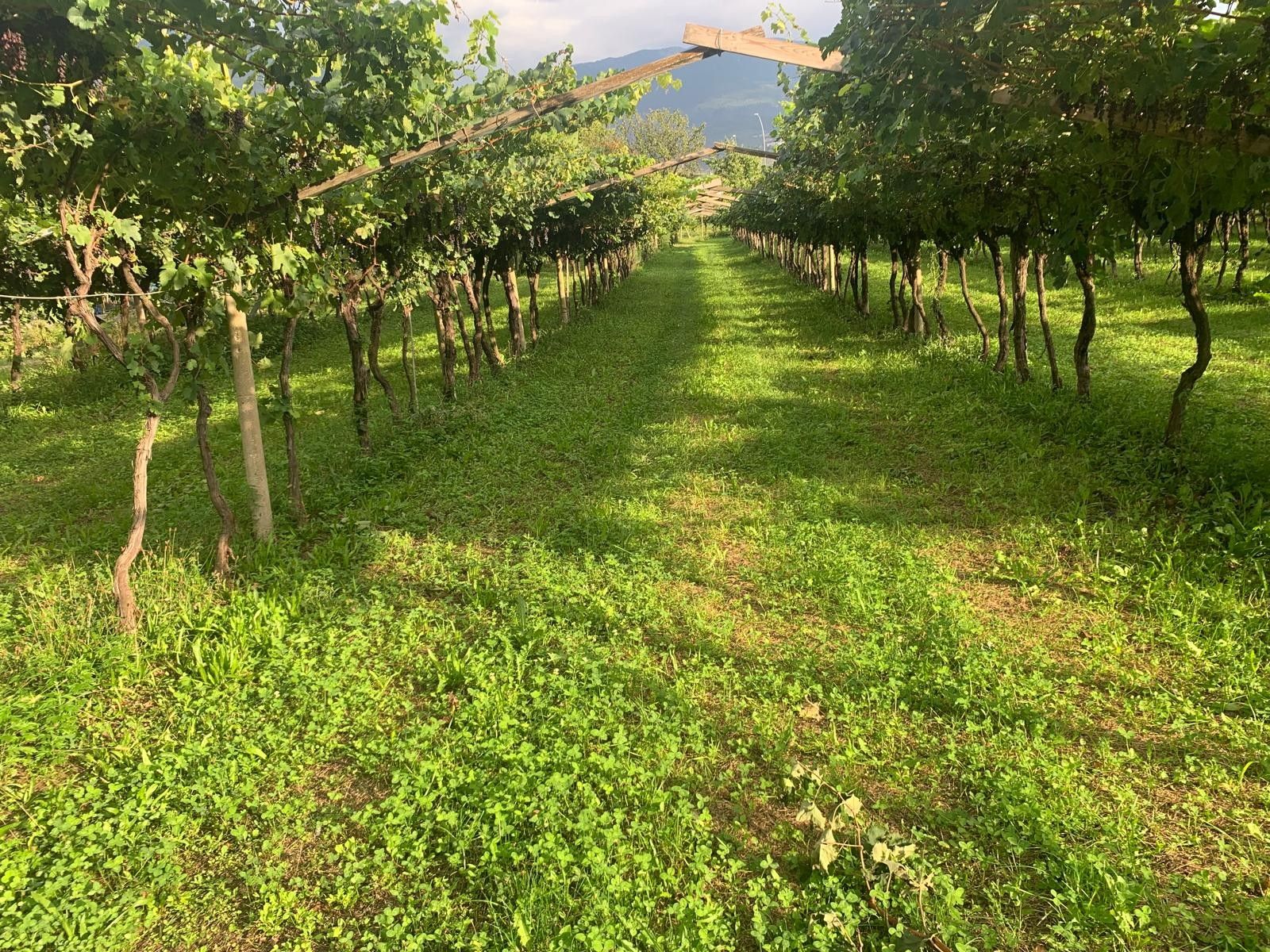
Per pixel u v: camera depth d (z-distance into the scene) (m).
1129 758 3.35
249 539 6.05
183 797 3.22
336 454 8.34
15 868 2.82
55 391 12.41
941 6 3.77
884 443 8.20
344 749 3.56
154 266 6.03
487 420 9.54
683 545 5.82
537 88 5.68
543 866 2.79
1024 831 2.93
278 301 5.31
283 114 4.59
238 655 4.23
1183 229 6.09
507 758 3.35
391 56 4.62
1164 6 3.33
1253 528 5.01
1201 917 2.60
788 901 2.67
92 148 4.06
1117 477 6.50
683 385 11.28
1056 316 14.77
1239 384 8.70
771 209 21.70
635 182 16.53
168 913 2.73
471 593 5.08
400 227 8.19
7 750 3.46
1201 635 4.18
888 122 4.96
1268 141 3.75
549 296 26.52
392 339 18.31
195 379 5.13
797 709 3.82
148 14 3.80
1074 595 4.82
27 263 8.20
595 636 4.53
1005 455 7.30
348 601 4.96
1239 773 3.22
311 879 2.87
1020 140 6.98
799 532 5.91
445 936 2.57
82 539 6.22
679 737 3.57
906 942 2.46
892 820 3.11
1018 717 3.66
